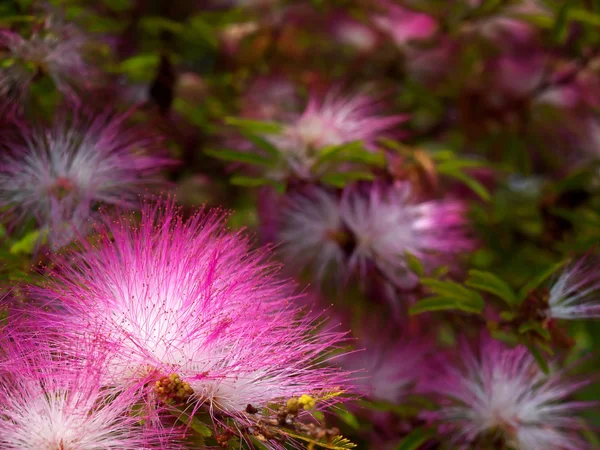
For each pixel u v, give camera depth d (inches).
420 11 20.6
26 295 14.4
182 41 19.8
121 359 13.8
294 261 17.0
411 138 19.8
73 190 15.8
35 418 13.7
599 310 15.9
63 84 16.6
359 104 18.9
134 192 16.2
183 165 18.2
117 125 16.7
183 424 13.7
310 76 19.9
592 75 20.1
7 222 15.7
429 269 17.1
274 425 13.8
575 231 18.3
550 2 19.3
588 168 18.9
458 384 16.4
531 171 20.1
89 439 13.7
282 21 20.2
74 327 14.1
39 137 16.1
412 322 17.0
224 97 19.6
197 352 14.0
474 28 20.3
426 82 20.5
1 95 16.2
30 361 13.9
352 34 20.6
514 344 16.3
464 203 18.7
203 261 14.4
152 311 14.1
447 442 16.1
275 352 14.2
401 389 16.8
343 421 16.0
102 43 18.0
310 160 17.2
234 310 14.3
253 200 17.9
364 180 17.1
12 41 16.3
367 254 16.9
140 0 19.6
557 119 20.2
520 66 20.3
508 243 19.3
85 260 14.5
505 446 16.1
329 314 16.7
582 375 17.4
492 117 20.2
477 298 15.6
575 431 16.9
